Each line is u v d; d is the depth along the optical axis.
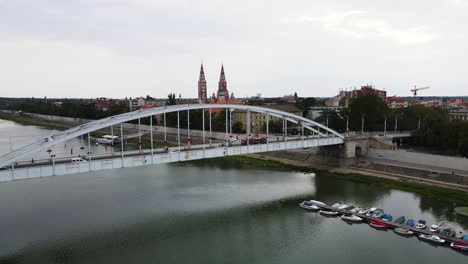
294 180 71.38
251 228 47.84
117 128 163.50
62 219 50.44
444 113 119.50
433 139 86.00
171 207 55.62
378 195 60.12
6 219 50.34
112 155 52.50
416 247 41.75
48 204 56.75
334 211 53.06
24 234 45.41
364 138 86.12
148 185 68.25
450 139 80.62
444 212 51.53
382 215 50.09
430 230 44.69
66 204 56.81
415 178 68.75
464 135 75.75
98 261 38.91
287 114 73.25
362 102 104.81
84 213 52.78
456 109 166.50
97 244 42.84
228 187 66.62
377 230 46.97
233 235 45.66
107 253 40.72
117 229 47.16
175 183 69.69
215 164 88.75
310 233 46.12
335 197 59.59
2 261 38.75
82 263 38.47
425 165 74.00
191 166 86.44
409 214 50.94
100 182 70.69
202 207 55.66
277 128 127.25
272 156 96.31
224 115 143.00
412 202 56.12
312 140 76.31
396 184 65.88
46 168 43.84
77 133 46.19
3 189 65.38
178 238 44.75
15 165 44.09
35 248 41.69
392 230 46.78
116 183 69.81
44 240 43.78
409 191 61.91
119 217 51.28
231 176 75.31
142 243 43.22
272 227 48.16
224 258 39.53
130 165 50.78
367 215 50.16
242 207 55.66
